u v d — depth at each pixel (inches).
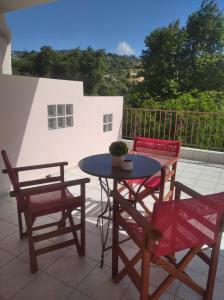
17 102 136.6
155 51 550.9
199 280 79.0
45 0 149.8
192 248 66.5
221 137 216.8
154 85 542.9
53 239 98.8
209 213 62.3
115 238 75.5
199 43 544.1
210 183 165.2
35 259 80.3
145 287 62.0
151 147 125.8
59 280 78.2
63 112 169.2
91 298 72.1
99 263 85.7
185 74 535.2
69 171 178.4
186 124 226.1
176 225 60.6
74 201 84.8
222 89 522.9
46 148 159.3
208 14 536.1
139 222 59.2
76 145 185.2
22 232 97.7
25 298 71.7
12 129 135.9
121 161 89.9
